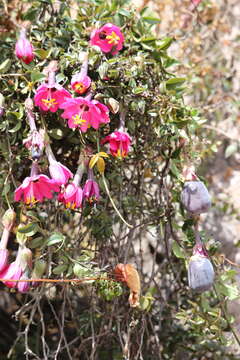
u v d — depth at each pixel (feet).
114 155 4.22
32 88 4.23
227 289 4.65
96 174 4.46
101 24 4.43
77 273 4.29
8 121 4.31
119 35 4.25
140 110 4.34
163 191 4.75
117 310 4.66
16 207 4.49
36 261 4.27
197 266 4.30
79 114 4.07
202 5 5.98
